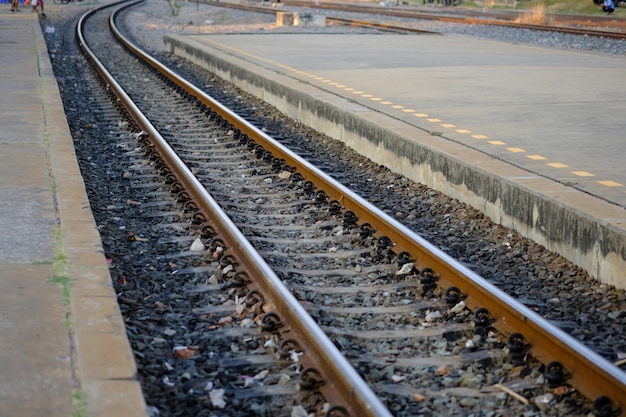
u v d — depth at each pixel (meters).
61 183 10.55
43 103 17.33
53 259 7.61
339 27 44.34
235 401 5.78
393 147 13.09
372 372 6.30
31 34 36.22
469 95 17.27
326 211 10.79
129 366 5.48
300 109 17.64
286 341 6.48
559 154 11.55
